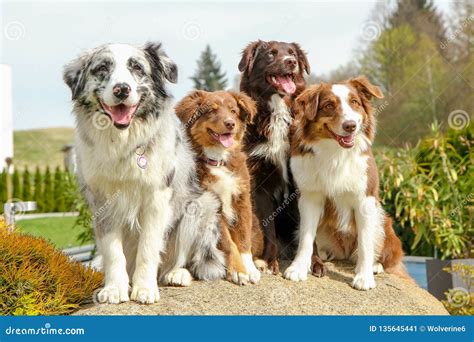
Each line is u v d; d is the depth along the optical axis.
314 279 4.95
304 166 5.01
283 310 4.29
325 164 4.90
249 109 5.12
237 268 4.81
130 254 4.76
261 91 5.56
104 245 4.38
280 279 4.91
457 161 7.62
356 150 4.90
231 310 4.23
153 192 4.33
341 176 4.89
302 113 4.93
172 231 4.86
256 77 5.59
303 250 5.06
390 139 12.77
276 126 5.45
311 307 4.38
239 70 5.72
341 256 5.65
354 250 5.47
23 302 4.25
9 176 8.86
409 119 14.70
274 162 5.49
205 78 13.29
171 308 4.21
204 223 4.89
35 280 4.36
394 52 15.65
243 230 5.00
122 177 4.22
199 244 4.91
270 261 5.29
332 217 5.24
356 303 4.52
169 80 4.43
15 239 4.63
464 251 7.38
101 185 4.31
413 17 15.59
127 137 4.14
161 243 4.47
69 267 4.84
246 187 5.05
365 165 4.92
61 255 4.91
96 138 4.16
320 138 4.88
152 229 4.40
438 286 6.91
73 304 4.47
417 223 7.43
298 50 5.79
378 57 15.66
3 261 4.37
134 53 4.20
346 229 5.19
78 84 4.20
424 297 4.96
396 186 7.41
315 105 4.75
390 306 4.54
